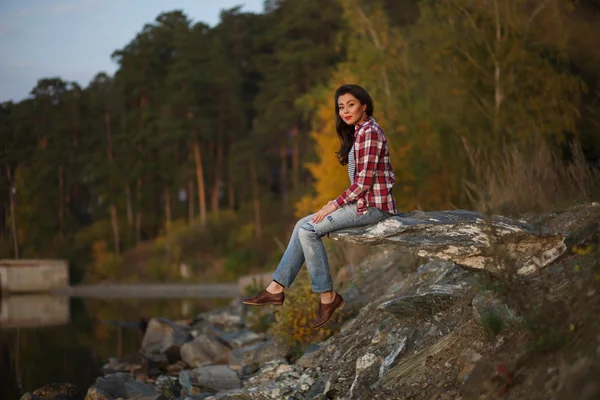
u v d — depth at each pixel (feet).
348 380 15.81
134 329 42.19
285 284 13.99
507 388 10.54
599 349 9.41
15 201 162.40
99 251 144.36
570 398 8.80
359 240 13.70
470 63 38.96
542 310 11.39
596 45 33.35
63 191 186.50
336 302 14.11
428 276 18.98
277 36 187.73
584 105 34.63
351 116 13.85
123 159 172.04
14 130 183.11
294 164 157.38
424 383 12.85
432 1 47.19
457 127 38.68
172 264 121.80
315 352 19.33
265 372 19.29
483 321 12.64
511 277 12.44
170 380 21.52
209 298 73.82
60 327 43.75
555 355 10.33
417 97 49.39
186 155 189.67
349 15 58.23
